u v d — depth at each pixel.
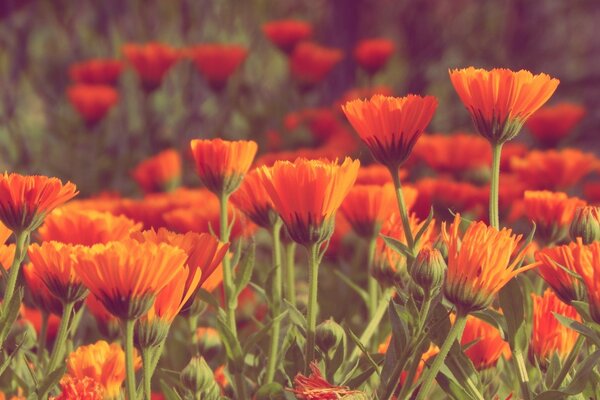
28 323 1.34
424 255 1.12
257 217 1.29
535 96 1.17
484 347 1.23
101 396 1.11
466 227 1.21
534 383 1.28
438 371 1.15
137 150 3.66
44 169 3.47
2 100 3.62
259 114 3.64
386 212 1.34
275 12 4.56
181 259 1.06
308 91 3.40
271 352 1.23
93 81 3.22
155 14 4.20
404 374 1.22
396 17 4.87
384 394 1.13
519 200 1.70
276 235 1.30
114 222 1.22
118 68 3.23
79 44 4.02
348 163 1.13
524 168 1.70
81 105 3.07
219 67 2.91
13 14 3.81
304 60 3.36
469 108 1.19
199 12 4.18
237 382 1.22
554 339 1.19
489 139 1.18
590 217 1.21
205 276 1.11
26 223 1.15
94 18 4.07
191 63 3.84
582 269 1.09
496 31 4.97
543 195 1.33
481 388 1.16
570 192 2.52
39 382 1.17
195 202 1.54
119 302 1.07
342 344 1.21
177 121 3.88
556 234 1.33
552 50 4.99
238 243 1.27
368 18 4.82
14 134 3.52
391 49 3.43
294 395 1.16
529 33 4.96
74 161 3.48
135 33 4.14
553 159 1.68
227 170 1.25
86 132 3.47
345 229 1.74
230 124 3.79
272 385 1.20
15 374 1.26
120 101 3.79
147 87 2.90
